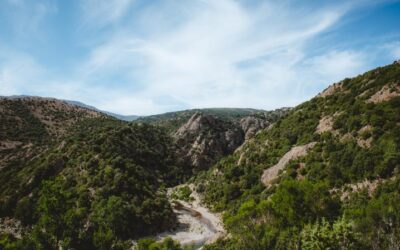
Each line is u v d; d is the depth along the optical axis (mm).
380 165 50719
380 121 60062
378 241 33625
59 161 89562
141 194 85688
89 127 137250
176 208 100250
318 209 39250
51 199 43531
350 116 69750
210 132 172625
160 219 79875
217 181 107625
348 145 61188
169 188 124438
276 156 85625
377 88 73062
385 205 40500
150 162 127125
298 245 33375
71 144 99875
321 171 60688
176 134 171875
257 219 44062
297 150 75312
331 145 64938
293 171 67688
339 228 31000
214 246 57188
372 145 56781
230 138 178250
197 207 102375
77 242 44219
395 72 73438
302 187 40656
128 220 73375
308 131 80500
